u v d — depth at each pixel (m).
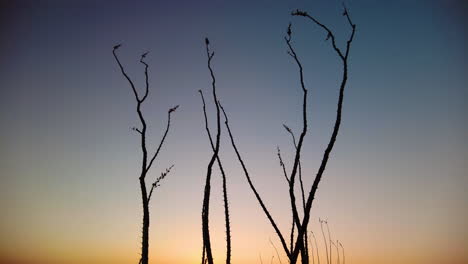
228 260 8.30
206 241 8.07
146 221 9.80
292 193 6.72
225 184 8.61
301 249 6.47
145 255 9.64
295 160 6.89
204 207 8.23
